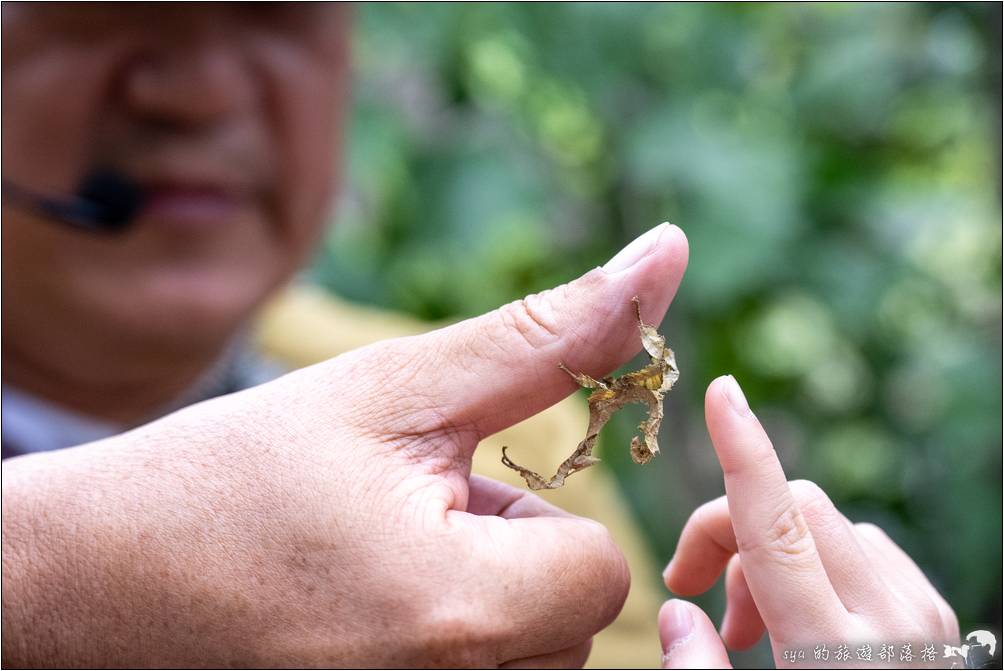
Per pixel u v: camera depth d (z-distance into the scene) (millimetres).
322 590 371
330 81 529
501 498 408
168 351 516
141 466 379
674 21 639
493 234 667
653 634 572
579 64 620
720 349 726
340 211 678
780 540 380
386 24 608
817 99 681
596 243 705
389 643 370
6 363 513
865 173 712
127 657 373
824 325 792
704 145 621
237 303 513
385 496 375
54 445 512
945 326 733
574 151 697
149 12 478
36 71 480
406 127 645
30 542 373
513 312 385
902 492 764
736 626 435
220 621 371
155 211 498
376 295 679
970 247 768
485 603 372
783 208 627
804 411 782
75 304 498
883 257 697
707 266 613
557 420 624
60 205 480
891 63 680
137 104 487
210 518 373
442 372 384
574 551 382
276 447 378
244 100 500
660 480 715
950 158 779
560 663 389
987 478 648
